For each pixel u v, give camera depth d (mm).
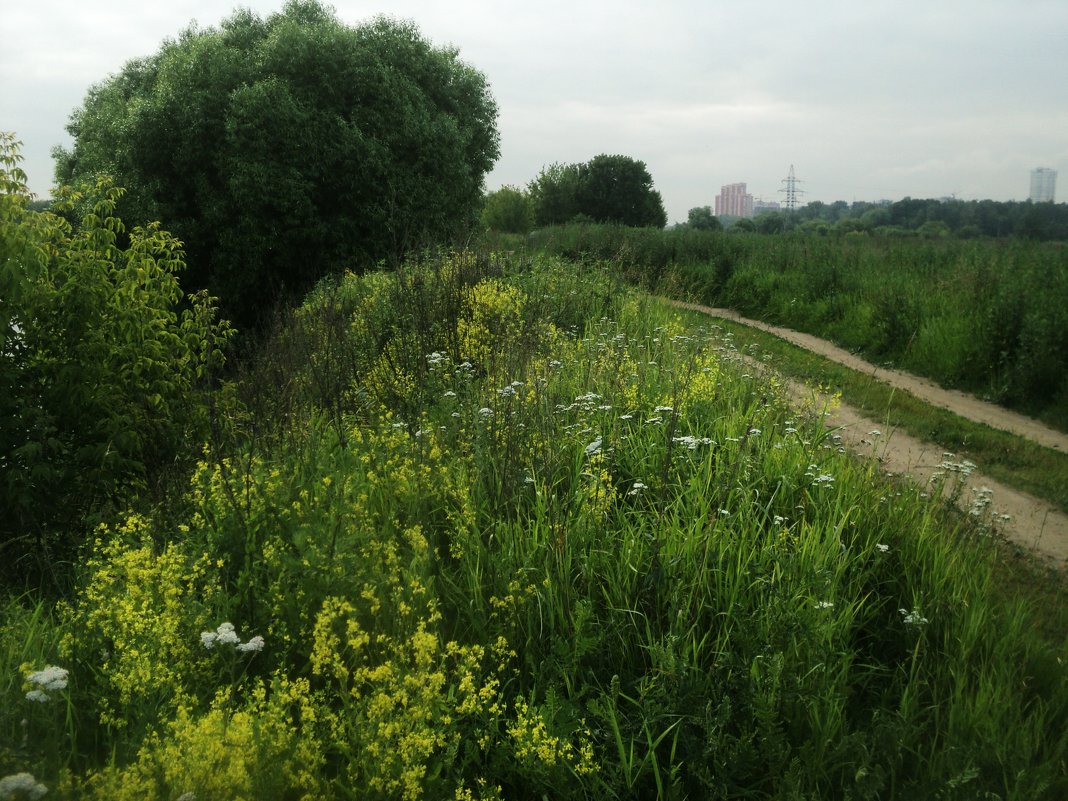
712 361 8375
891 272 17672
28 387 6586
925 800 3189
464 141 26500
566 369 8062
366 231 24234
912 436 9211
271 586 3896
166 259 7812
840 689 3914
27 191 6547
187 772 2746
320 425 6586
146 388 6910
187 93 23312
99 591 4148
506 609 4145
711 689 3697
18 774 2557
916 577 4941
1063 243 17969
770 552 4645
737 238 26703
